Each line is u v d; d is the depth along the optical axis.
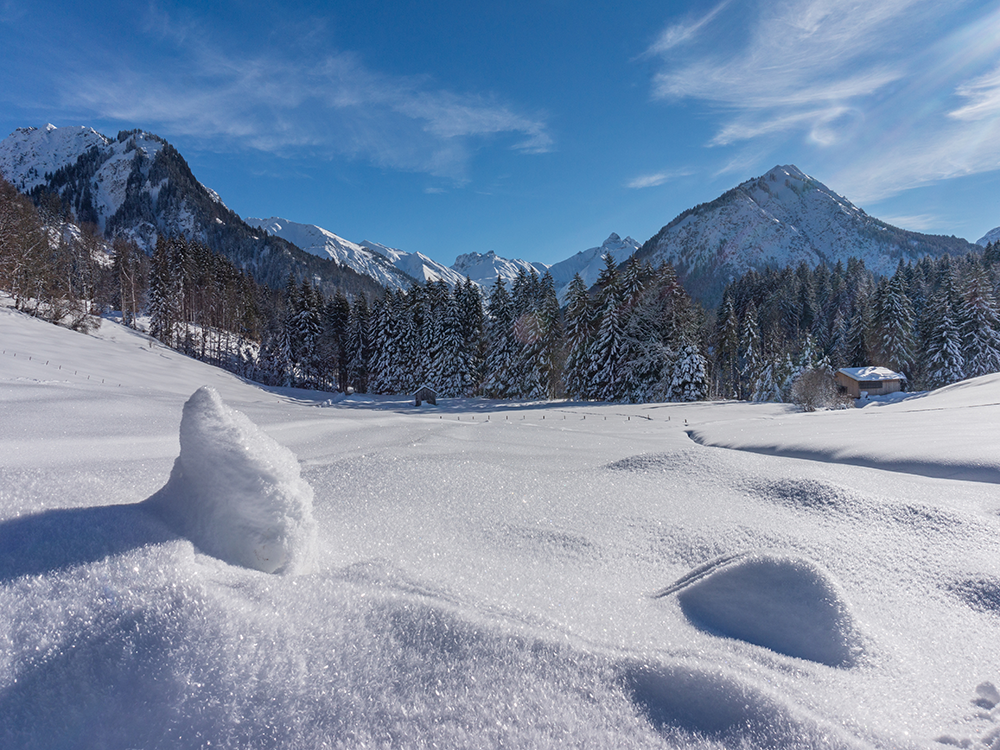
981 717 1.03
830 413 13.03
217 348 50.59
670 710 0.97
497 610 1.20
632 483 3.37
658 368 27.89
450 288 42.47
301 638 0.98
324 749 0.79
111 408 6.55
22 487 1.29
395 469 3.21
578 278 31.41
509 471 3.47
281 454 1.49
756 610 1.42
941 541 2.11
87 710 0.82
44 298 33.72
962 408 10.27
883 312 38.84
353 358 46.19
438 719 0.87
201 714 0.83
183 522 1.32
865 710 1.03
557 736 0.87
